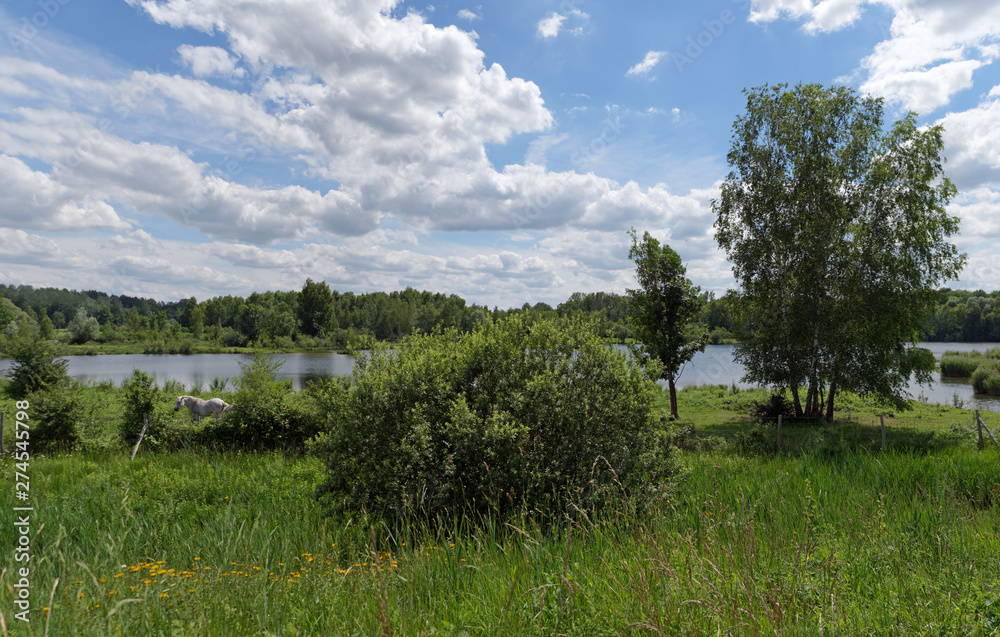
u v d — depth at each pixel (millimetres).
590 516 5812
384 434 6699
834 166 24984
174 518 7328
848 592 3594
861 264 24906
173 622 3266
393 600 3756
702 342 26016
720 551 4090
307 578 4328
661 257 25984
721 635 2828
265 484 9391
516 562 4461
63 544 5895
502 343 7156
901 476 8570
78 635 3105
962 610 3199
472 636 3240
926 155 24438
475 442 6383
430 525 6059
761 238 26812
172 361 71750
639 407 6828
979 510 6820
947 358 56750
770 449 15492
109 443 14938
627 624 2914
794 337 25797
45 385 16438
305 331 111875
